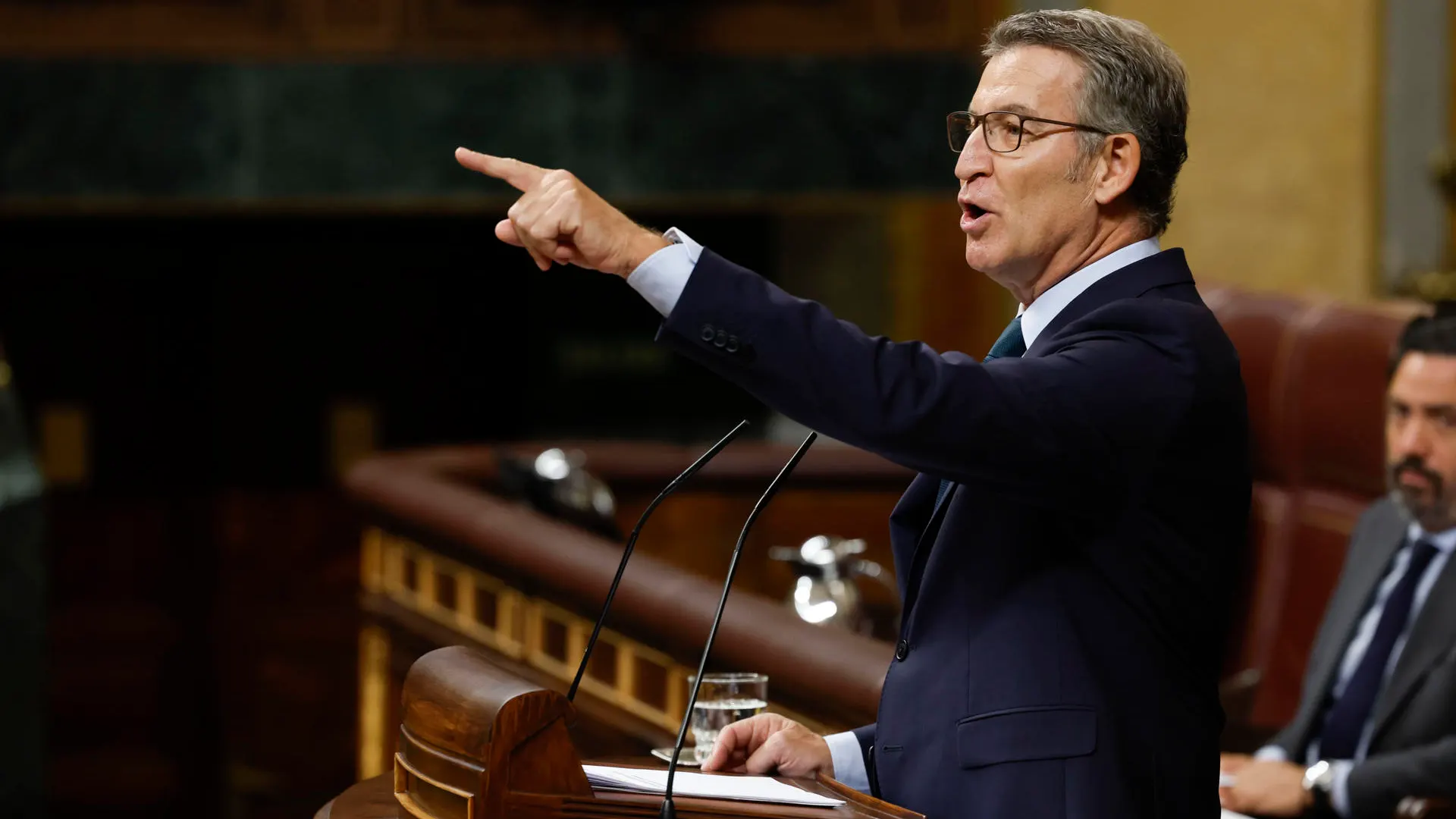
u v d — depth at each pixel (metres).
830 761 6.70
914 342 5.70
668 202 27.83
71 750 34.16
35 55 25.64
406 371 34.78
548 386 35.03
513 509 15.52
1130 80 6.24
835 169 27.19
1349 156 26.23
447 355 34.84
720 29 26.81
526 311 34.88
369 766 18.31
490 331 34.91
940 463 5.55
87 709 34.19
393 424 34.81
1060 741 5.77
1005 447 5.54
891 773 6.15
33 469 21.08
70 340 33.75
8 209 26.41
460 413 34.94
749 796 5.77
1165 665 6.00
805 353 5.52
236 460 34.53
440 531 16.08
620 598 12.43
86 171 25.86
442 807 5.72
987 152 6.37
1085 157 6.23
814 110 27.11
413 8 26.33
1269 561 17.50
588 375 35.06
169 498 34.41
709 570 20.66
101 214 32.22
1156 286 6.26
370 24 26.28
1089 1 26.50
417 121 26.47
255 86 26.12
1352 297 26.27
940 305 30.30
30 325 33.56
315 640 34.81
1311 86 26.27
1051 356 5.91
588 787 5.66
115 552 34.25
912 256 30.61
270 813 34.56
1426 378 12.31
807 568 13.23
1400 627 12.61
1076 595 5.95
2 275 33.38
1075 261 6.36
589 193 5.69
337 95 26.30
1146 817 5.84
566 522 16.77
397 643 17.67
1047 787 5.75
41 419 33.72
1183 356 5.89
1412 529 12.93
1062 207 6.27
